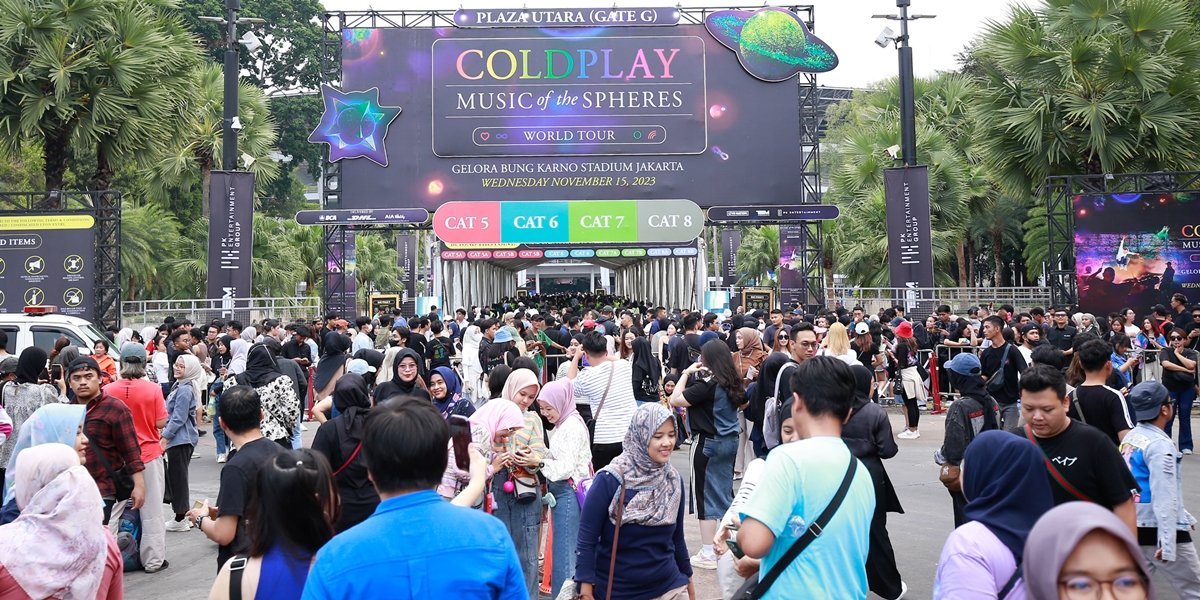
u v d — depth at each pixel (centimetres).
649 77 2655
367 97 2636
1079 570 204
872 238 3384
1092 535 205
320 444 540
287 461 338
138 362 773
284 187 7225
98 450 681
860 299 2848
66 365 899
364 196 2636
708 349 742
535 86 2645
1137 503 544
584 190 2648
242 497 461
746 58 2653
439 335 1672
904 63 2431
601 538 453
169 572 770
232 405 472
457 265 3425
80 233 1948
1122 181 2077
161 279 3650
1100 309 1950
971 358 702
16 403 755
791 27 2655
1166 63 1933
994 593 297
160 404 784
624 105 2650
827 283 3744
